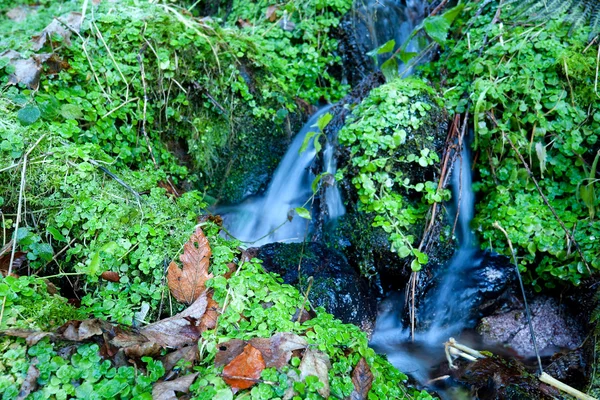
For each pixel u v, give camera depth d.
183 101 3.74
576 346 3.12
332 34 4.68
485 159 3.58
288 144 4.25
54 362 1.98
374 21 4.76
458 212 3.43
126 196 2.87
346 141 3.45
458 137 3.47
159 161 3.64
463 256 3.54
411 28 4.91
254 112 4.03
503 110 3.53
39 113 2.83
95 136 3.20
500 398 2.58
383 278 3.38
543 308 3.32
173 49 3.71
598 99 3.34
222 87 3.90
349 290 3.08
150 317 2.51
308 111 4.43
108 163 2.95
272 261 3.14
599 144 3.36
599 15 3.58
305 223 3.90
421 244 3.27
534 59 3.49
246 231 4.00
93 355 2.06
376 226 3.30
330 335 2.37
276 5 4.78
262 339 2.25
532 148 3.43
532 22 3.75
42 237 2.67
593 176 3.23
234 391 2.03
